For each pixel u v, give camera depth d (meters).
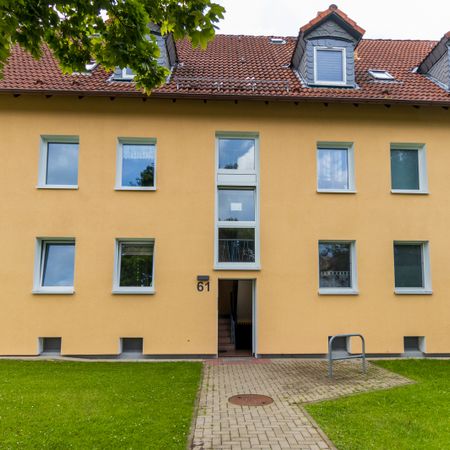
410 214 11.54
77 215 11.02
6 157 11.07
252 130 11.55
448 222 11.57
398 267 11.66
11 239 10.84
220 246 11.38
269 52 15.20
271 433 5.38
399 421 5.80
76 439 5.01
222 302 15.42
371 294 11.19
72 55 5.43
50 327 10.62
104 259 10.92
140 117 11.41
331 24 12.34
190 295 10.91
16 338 10.53
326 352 10.93
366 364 9.98
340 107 11.72
